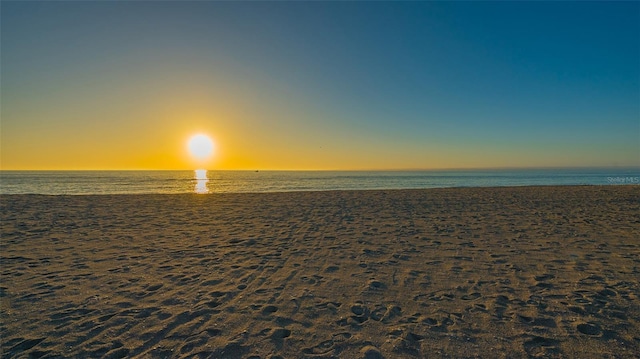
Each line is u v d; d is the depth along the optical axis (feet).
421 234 25.85
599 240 23.20
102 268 17.07
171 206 44.52
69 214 36.47
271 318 11.55
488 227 28.60
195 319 11.43
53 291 13.85
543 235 25.05
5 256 19.22
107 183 150.92
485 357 9.22
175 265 17.69
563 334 10.44
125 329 10.70
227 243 22.89
